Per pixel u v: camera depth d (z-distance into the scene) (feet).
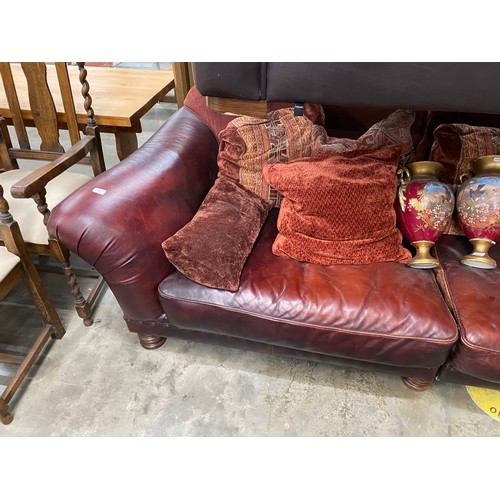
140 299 4.00
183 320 3.98
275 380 4.48
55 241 4.27
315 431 4.00
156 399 4.27
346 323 3.51
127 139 6.26
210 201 4.45
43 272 5.89
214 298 3.74
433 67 2.13
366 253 3.99
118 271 3.76
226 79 2.41
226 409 4.19
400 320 3.45
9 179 4.99
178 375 4.52
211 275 3.74
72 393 4.32
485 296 3.64
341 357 3.96
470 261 3.96
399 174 4.30
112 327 5.08
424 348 3.43
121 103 5.53
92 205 3.67
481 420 4.07
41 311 4.52
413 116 4.47
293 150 4.55
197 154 4.84
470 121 4.62
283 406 4.22
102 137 9.67
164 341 4.87
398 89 2.22
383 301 3.55
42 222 4.44
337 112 4.77
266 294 3.67
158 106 11.41
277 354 4.29
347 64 2.20
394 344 3.47
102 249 3.60
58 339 4.88
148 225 3.85
